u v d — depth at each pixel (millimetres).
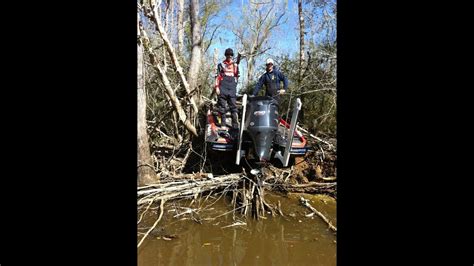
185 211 5059
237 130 5836
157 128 7816
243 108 4609
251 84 11008
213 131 5652
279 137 5156
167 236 4355
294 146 5141
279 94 6191
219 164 6664
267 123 4543
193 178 5949
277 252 3996
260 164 4652
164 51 7855
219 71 6395
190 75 8508
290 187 6117
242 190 5434
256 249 4059
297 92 8992
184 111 7645
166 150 7570
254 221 4859
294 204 5582
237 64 6543
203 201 5703
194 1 8859
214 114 6352
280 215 5094
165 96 8156
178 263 3711
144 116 5840
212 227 4645
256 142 4582
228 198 5863
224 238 4328
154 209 5234
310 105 9273
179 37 11445
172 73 8367
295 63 10789
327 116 8906
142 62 5883
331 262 3764
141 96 5816
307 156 6730
